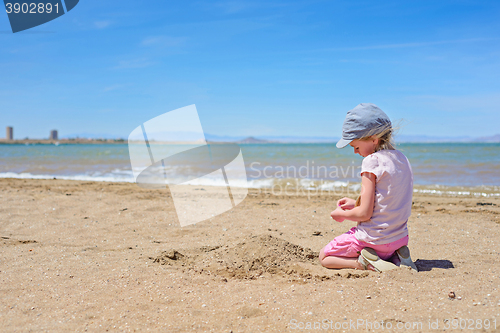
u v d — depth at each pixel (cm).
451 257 292
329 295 210
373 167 244
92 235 395
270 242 312
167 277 252
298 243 355
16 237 383
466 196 686
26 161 1755
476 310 179
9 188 745
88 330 175
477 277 232
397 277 230
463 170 1121
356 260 261
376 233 249
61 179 998
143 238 381
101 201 598
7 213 502
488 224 426
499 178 945
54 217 484
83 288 232
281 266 275
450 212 508
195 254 317
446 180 932
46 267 276
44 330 176
